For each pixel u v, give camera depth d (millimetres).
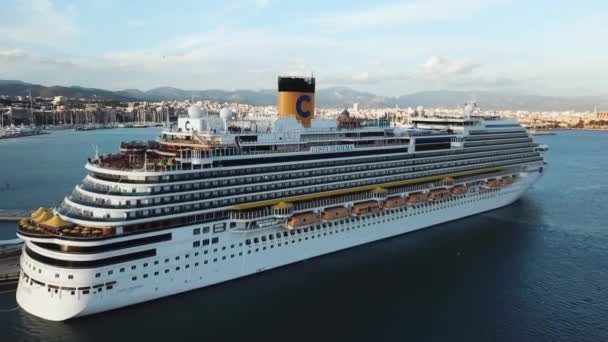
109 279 48938
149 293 52469
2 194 119250
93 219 49750
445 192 86188
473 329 51812
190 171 54219
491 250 77500
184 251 54156
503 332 51312
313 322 52562
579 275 67812
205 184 55844
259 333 50031
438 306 57219
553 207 109938
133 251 49969
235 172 58625
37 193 120750
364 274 65812
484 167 97562
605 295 61000
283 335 49812
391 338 49781
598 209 108438
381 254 73750
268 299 57250
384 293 60281
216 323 51438
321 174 68188
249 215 58031
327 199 67688
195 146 58312
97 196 51156
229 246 58188
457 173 90688
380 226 77500
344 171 70812
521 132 107562
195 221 54656
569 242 82750
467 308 56812
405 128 93000
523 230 89312
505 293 61219
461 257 73812
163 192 52438
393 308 56406
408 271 67500
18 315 50062
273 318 53094
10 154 196125
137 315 51656
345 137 73125
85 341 46688
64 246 47312
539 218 98625
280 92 73000
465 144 92500
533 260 73562
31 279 49719
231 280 59781
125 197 50312
